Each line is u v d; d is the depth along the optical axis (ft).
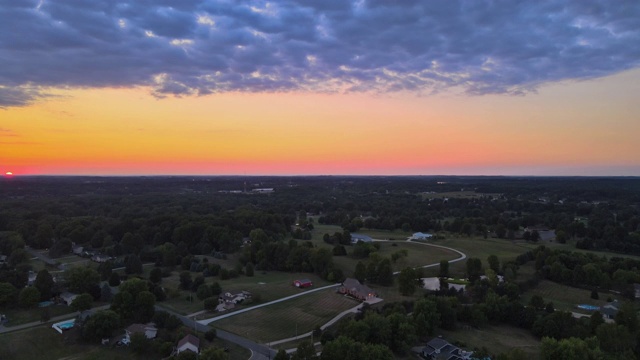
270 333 389.19
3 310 432.66
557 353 327.47
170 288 502.79
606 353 342.85
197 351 344.69
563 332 379.76
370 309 426.51
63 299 459.73
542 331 387.14
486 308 422.00
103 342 372.79
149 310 416.26
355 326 356.59
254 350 354.54
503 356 318.86
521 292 506.89
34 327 396.16
